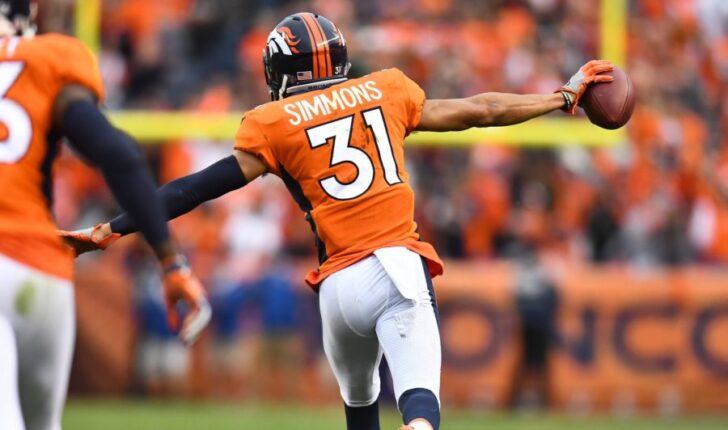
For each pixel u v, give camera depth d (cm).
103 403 4050
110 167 1133
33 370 1153
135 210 1138
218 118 4125
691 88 4969
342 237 1521
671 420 3812
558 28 4175
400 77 1591
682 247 4434
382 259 1496
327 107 1543
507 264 4188
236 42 4256
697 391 4062
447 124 1600
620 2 4066
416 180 4456
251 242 4266
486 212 4397
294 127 1527
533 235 4375
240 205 4309
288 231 4306
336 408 3991
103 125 1141
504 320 4112
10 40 1167
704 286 4094
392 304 1498
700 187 4703
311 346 4141
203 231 4284
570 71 4144
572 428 3406
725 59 5131
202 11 4294
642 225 4447
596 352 4097
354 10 4162
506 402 4103
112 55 4275
